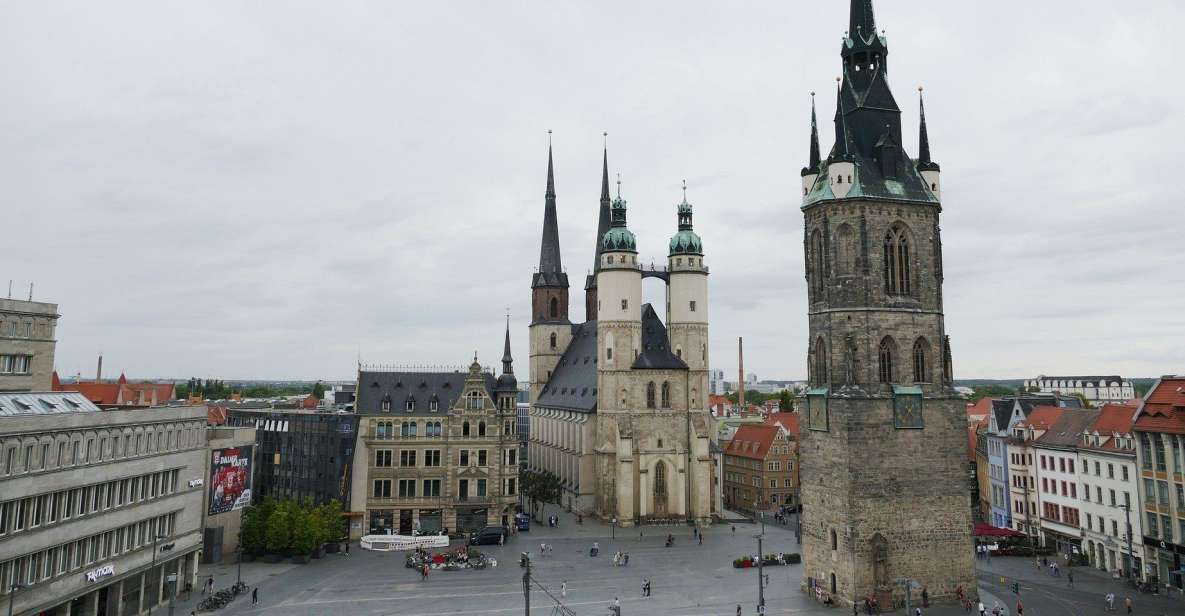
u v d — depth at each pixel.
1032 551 107.81
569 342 184.50
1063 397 132.75
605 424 140.25
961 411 81.31
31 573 62.59
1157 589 84.38
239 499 106.31
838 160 82.31
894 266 82.25
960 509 79.81
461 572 96.38
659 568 99.25
